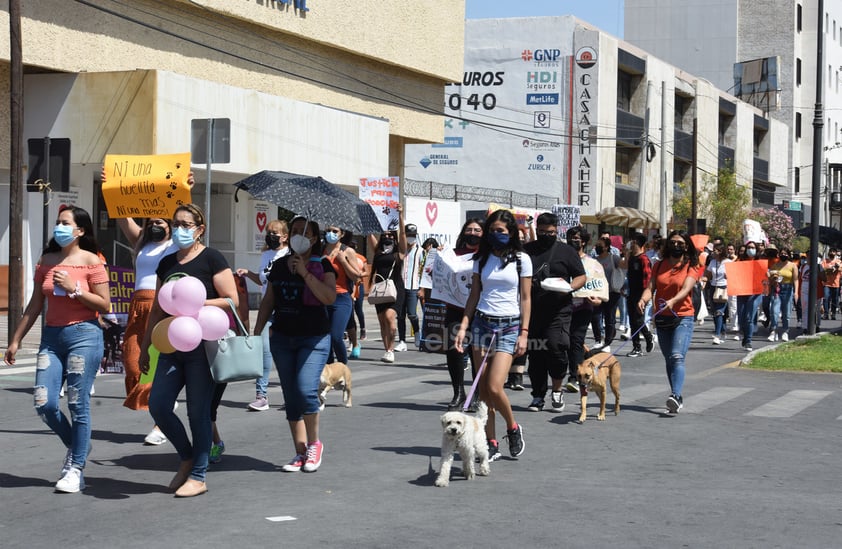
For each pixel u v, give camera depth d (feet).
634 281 57.93
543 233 36.52
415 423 34.12
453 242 105.60
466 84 173.47
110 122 74.84
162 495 23.49
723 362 55.72
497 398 27.14
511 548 19.38
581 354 42.32
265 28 95.30
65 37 75.05
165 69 84.53
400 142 121.90
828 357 54.90
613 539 20.15
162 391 23.41
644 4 262.06
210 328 22.98
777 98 250.16
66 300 23.43
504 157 171.73
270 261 35.96
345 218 28.50
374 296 52.39
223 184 95.55
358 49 106.32
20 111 55.83
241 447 29.68
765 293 71.72
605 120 169.27
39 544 19.33
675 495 24.17
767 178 247.70
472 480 25.39
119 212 41.86
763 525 21.44
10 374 45.65
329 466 27.02
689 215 186.50
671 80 192.54
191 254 24.29
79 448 23.73
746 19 259.80
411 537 20.01
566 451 29.63
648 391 43.34
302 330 25.82
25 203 75.66
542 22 168.96
